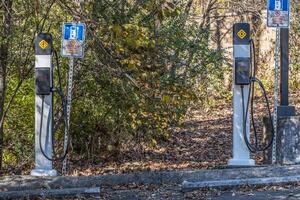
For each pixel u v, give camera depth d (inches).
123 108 507.8
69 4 480.7
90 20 438.9
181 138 681.0
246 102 425.1
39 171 416.2
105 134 538.0
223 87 951.0
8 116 510.3
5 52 465.4
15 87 501.7
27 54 480.1
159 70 484.1
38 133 416.5
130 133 534.6
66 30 417.1
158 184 408.8
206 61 560.4
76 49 417.4
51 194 387.5
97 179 408.8
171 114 515.8
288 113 431.8
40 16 479.2
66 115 421.7
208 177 405.4
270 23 425.4
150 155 585.6
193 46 536.1
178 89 491.5
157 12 447.8
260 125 724.7
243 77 421.1
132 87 481.1
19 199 384.8
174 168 515.8
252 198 367.6
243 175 403.2
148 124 518.6
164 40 499.5
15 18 462.0
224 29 933.2
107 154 553.0
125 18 465.7
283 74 435.2
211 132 729.6
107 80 493.0
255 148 426.6
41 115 415.2
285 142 426.9
